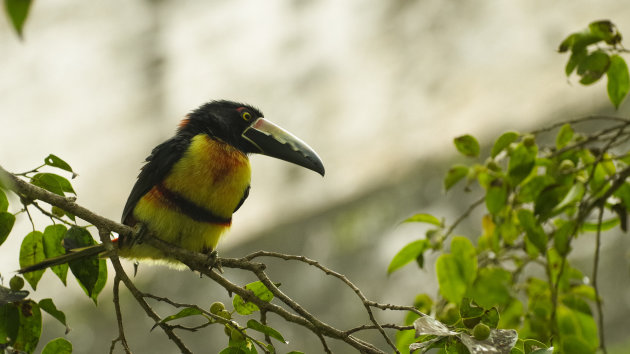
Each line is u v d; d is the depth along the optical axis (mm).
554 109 13703
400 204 16609
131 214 6758
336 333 4840
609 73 6191
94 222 5312
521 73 13922
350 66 14984
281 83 15172
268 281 5180
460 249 6680
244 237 16375
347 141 14984
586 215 6484
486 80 14148
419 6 14625
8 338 5023
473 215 16719
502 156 6793
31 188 5168
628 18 12867
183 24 15352
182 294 18109
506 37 14062
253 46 15234
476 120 14141
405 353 6500
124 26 15375
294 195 15812
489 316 4684
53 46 15414
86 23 15492
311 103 15055
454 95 14336
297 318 4930
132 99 15516
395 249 17094
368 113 14930
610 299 16281
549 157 6523
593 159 6727
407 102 14672
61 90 15586
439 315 6715
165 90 15477
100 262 5473
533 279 7172
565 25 13547
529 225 6512
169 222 6492
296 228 16766
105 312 17938
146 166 6852
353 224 16891
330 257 17188
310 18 14984
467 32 14336
